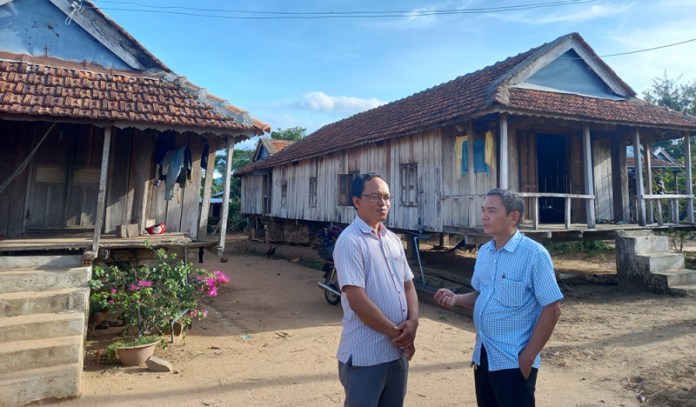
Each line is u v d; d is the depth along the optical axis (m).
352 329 2.34
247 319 6.79
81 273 5.11
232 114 6.74
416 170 10.62
